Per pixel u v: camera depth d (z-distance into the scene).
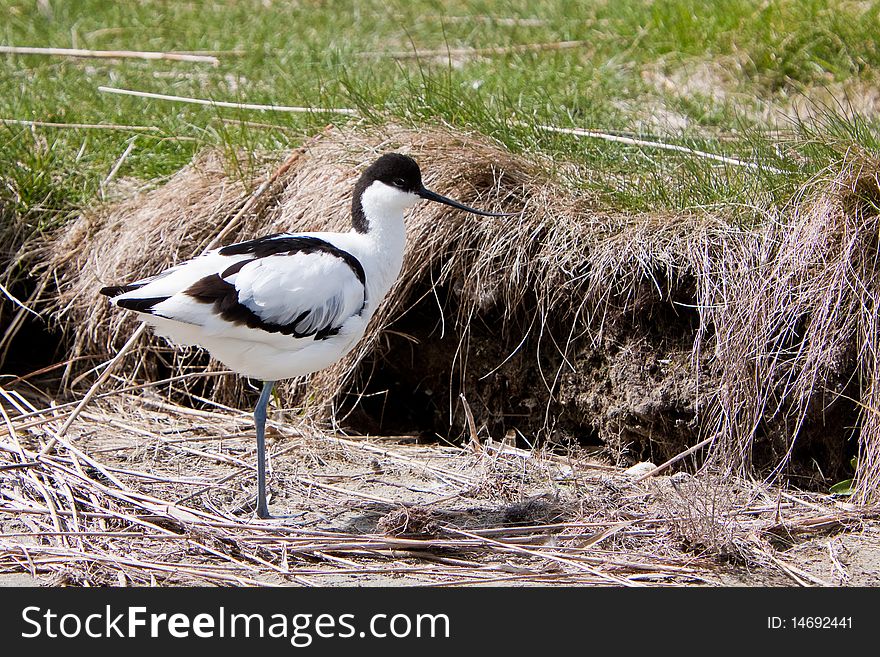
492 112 12.28
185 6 19.17
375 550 8.12
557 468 10.12
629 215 10.68
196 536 8.14
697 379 9.97
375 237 9.23
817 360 9.47
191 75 15.84
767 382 9.69
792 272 9.70
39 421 9.83
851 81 14.27
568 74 14.88
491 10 18.08
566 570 7.91
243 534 8.16
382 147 11.62
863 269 9.65
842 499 9.41
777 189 10.38
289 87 14.60
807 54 14.74
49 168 12.74
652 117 13.53
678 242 10.20
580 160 11.80
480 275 10.71
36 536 8.16
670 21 15.95
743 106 14.10
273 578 7.75
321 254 8.75
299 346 8.74
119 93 14.97
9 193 12.44
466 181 11.15
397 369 11.38
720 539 8.17
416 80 14.11
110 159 13.20
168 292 8.33
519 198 11.00
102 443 10.27
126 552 8.01
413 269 10.93
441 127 11.91
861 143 10.52
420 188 9.24
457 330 11.00
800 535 8.65
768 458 9.89
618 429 10.40
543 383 10.77
